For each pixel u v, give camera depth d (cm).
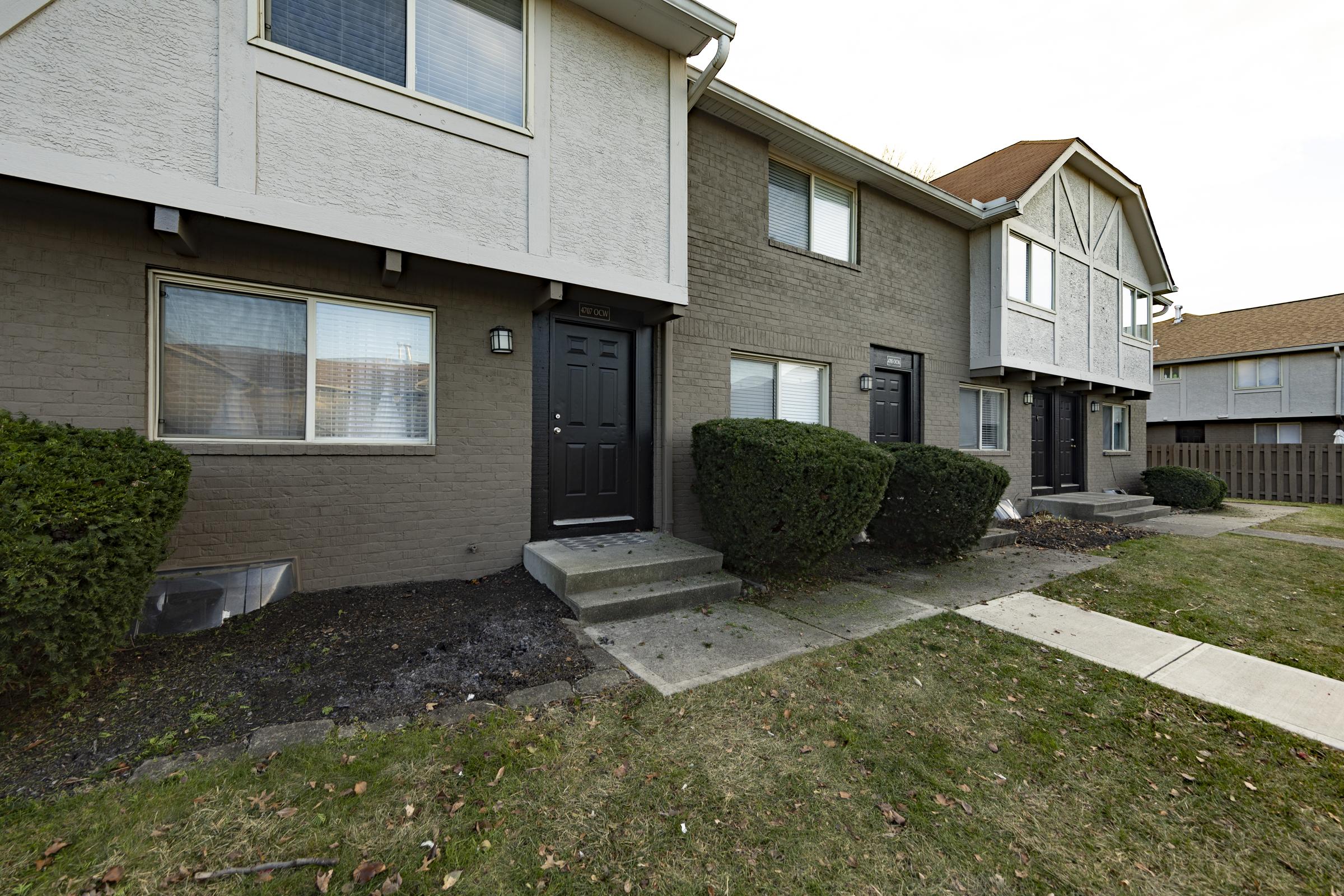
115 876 173
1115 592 528
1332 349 1770
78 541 245
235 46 352
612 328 580
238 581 390
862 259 792
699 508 613
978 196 983
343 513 432
